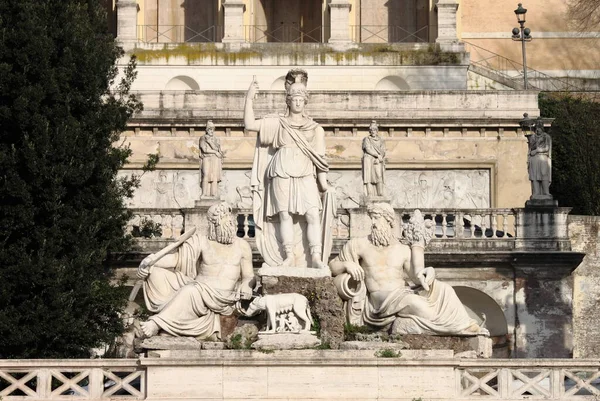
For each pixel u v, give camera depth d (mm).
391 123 60531
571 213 64875
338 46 67875
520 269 49625
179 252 34781
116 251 46812
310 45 67875
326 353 32719
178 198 59312
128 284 47969
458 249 49750
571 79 75812
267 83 67438
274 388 32594
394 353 32844
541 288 49656
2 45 42375
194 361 32531
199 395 32531
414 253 35062
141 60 67375
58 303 40562
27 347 40312
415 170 60500
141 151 59469
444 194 60469
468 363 33094
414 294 34625
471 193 60562
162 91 60281
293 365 32656
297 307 33750
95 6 47781
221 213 34844
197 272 34844
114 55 47625
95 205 42844
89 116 43594
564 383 34562
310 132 35562
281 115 35750
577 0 78625
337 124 60281
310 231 35062
